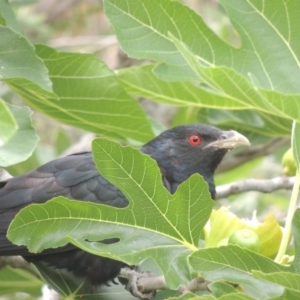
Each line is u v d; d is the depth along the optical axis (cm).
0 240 1102
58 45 1966
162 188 860
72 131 2038
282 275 737
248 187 1338
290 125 1423
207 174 1319
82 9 2219
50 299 1162
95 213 851
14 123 593
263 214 1814
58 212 838
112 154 834
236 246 796
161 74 994
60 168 1173
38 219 832
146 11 992
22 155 792
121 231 861
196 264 799
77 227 848
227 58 1024
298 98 766
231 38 2039
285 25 1012
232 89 821
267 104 794
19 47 941
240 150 1583
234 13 1020
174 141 1310
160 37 1001
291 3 1006
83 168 1170
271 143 1603
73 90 1166
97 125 1240
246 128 1465
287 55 1014
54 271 1143
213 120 1450
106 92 1170
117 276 1139
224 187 1362
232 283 836
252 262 802
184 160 1303
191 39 1020
